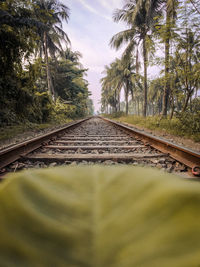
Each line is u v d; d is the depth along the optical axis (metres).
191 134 6.27
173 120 9.02
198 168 2.44
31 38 8.48
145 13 16.72
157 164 2.85
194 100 8.48
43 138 4.57
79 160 3.04
